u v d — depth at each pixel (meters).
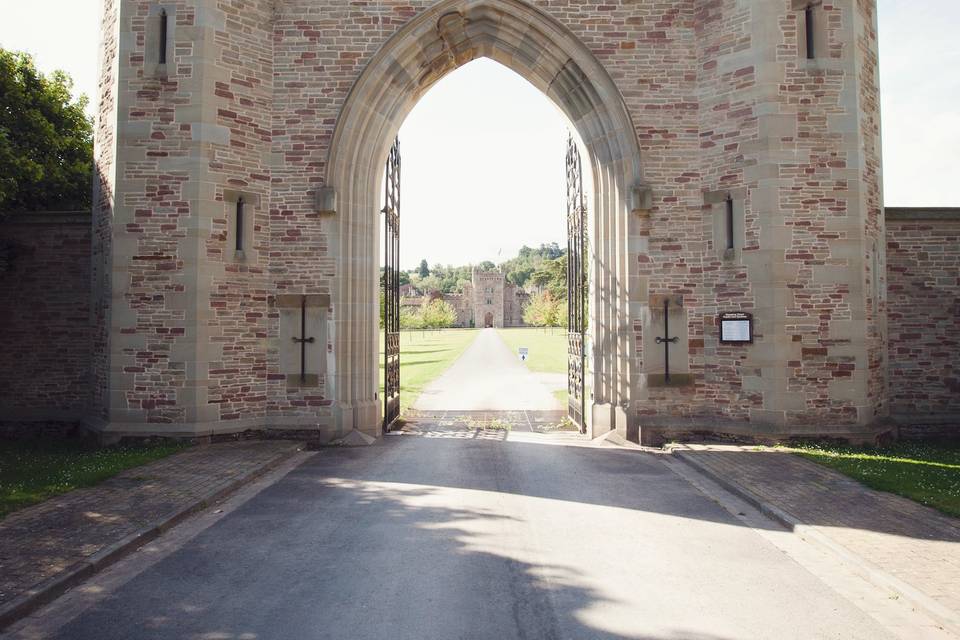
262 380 10.86
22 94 13.51
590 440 11.23
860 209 10.20
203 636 3.95
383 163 11.77
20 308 12.16
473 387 20.64
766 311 10.09
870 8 11.03
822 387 10.08
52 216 12.12
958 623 3.93
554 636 3.95
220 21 10.51
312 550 5.51
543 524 6.27
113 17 10.73
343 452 10.08
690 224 10.95
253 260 10.80
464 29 11.42
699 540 5.79
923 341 11.70
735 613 4.28
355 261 11.22
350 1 11.19
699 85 10.98
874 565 4.89
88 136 15.59
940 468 8.29
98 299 10.80
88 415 11.01
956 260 11.77
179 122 10.25
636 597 4.55
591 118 11.41
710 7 10.85
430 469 8.81
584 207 12.23
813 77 10.24
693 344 10.89
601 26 11.14
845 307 10.13
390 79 11.27
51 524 5.89
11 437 11.97
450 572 5.02
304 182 11.08
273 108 11.13
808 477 7.85
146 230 10.20
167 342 10.11
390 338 12.82
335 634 3.97
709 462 8.78
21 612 4.17
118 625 4.09
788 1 10.30
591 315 11.62
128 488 7.26
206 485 7.42
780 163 10.12
